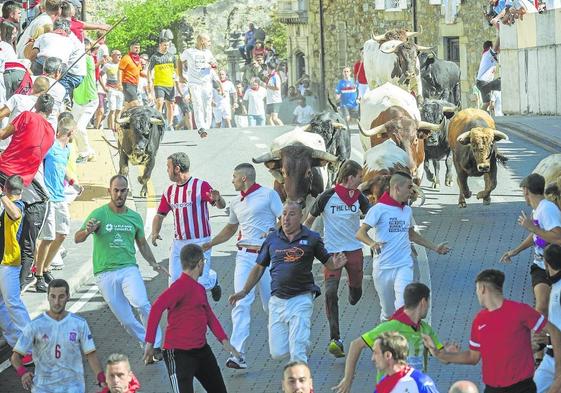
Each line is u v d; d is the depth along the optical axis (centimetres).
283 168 2039
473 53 5669
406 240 1712
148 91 4053
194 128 4584
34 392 1490
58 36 2650
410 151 2428
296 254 1588
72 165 2366
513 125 3788
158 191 2977
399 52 3388
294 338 1580
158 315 1479
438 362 1722
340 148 2527
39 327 1486
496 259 2266
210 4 8419
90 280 2236
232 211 1769
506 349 1316
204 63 3600
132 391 1298
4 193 1809
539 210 1700
